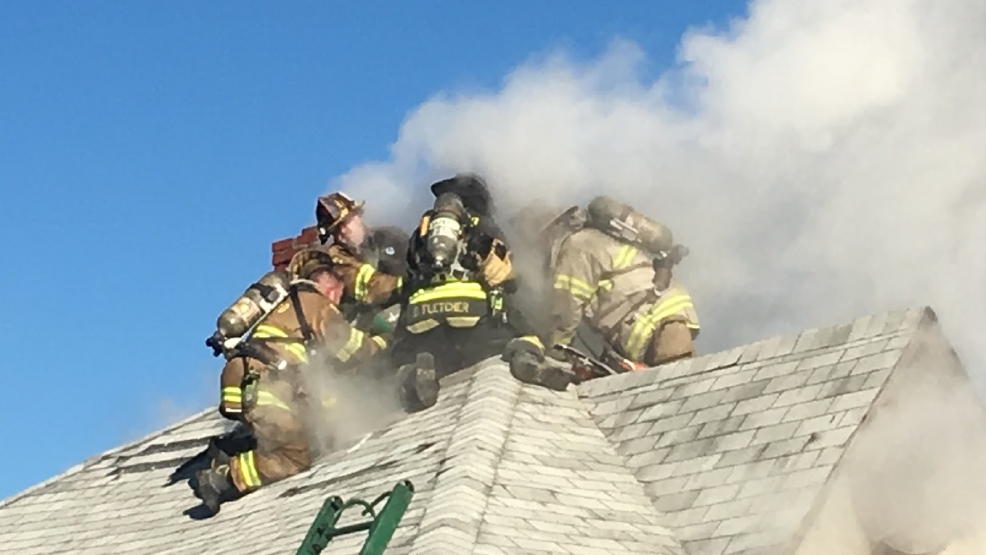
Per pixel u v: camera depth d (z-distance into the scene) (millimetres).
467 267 11289
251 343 11242
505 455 9781
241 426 12547
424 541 8656
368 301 11766
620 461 10109
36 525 12320
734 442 9766
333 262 11930
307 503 10367
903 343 9805
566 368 11125
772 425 9727
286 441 11016
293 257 12164
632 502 9578
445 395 11062
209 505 11188
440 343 11352
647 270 11789
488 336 11383
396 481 9875
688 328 11859
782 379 10102
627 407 10633
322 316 11367
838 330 10234
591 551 8883
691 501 9453
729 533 9031
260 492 11062
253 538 10188
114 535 11539
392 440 10750
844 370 9867
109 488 12633
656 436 10172
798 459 9312
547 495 9414
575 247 11727
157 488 12258
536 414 10508
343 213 12031
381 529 8891
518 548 8703
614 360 11711
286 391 11086
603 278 11711
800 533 8781
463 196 11625
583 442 10273
